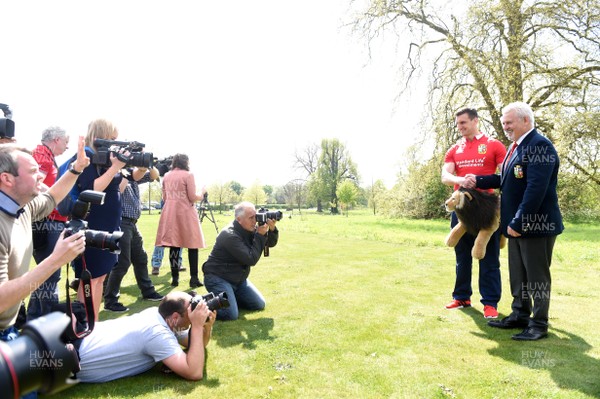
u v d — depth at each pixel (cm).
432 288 539
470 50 1423
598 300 479
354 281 581
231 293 408
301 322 396
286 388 262
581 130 1404
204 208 1070
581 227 1872
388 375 281
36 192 226
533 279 356
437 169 1681
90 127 348
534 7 1386
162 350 270
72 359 117
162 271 667
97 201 237
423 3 1638
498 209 406
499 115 1432
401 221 2408
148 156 322
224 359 308
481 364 299
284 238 1209
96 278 342
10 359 102
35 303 339
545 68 1391
